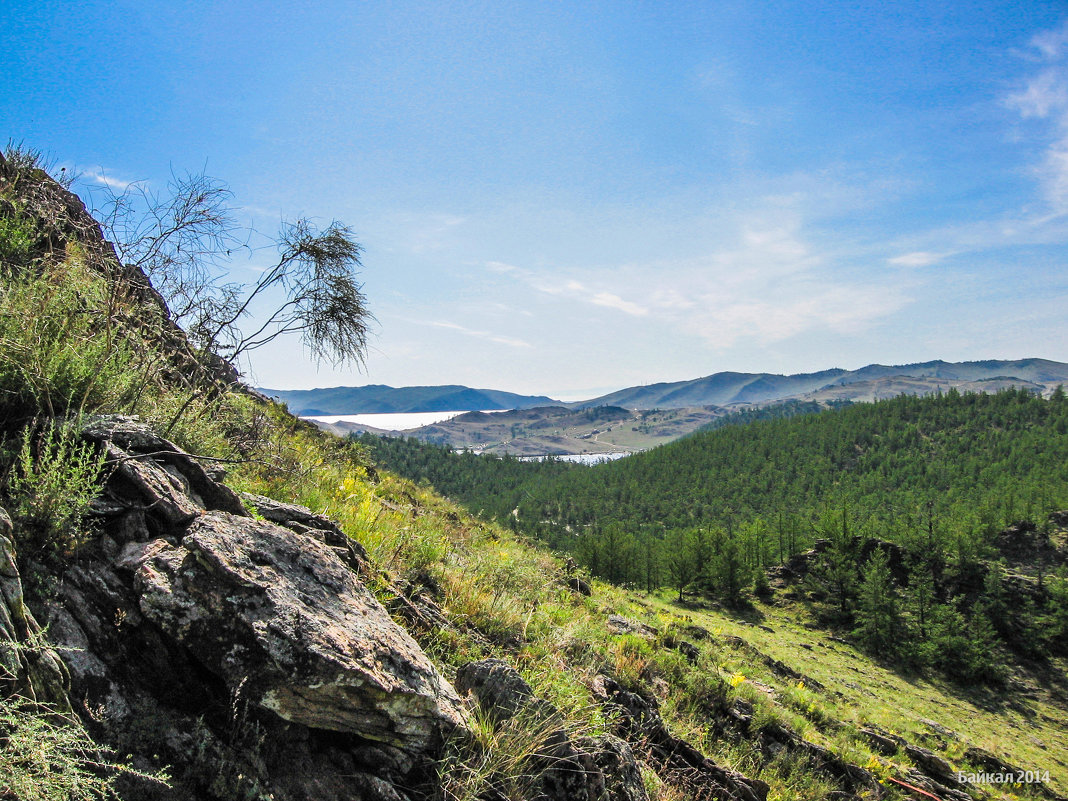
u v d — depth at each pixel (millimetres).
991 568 66375
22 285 3902
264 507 4254
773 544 91000
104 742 2207
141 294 4922
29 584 2406
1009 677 52250
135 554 2738
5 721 1963
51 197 5945
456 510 15023
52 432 2867
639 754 5289
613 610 11742
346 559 4277
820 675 34312
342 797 2535
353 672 2559
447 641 4398
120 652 2449
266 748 2496
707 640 17188
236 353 5262
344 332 5715
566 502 189500
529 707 3707
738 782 5711
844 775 8727
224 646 2496
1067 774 30844
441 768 2916
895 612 55000
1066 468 148375
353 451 12195
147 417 4047
